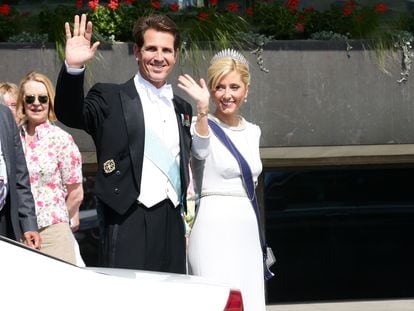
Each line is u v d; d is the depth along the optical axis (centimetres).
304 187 1647
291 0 1450
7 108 937
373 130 1416
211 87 918
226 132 913
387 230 1691
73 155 1071
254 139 929
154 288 605
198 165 897
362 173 1662
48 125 1070
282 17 1428
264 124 1395
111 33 1380
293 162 1529
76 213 1092
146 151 841
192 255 904
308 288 1622
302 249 1659
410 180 1670
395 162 1545
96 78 1363
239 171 905
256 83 1393
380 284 1633
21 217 938
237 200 906
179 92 1369
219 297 617
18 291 560
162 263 848
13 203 927
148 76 854
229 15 1403
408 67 1420
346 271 1686
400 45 1420
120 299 584
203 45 1377
